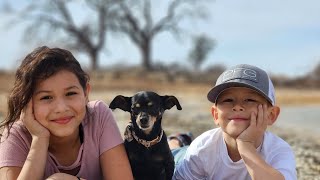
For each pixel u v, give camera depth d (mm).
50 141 1058
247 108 1087
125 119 3316
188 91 8648
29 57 1037
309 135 2826
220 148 1148
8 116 1054
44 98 1020
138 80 10570
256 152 1050
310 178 1590
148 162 1143
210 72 12164
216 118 1150
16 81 1046
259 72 1113
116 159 1096
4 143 1050
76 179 991
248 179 1128
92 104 1146
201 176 1192
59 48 1062
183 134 1585
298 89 10008
